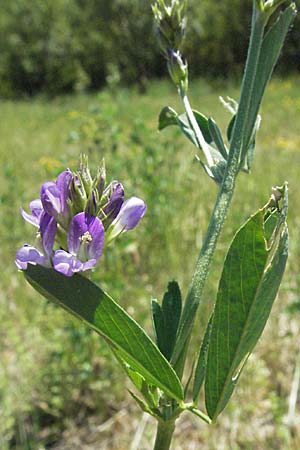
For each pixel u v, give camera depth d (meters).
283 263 0.08
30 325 0.25
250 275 0.08
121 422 0.23
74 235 0.08
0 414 0.22
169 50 0.11
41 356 0.24
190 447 0.21
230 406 0.21
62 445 0.22
